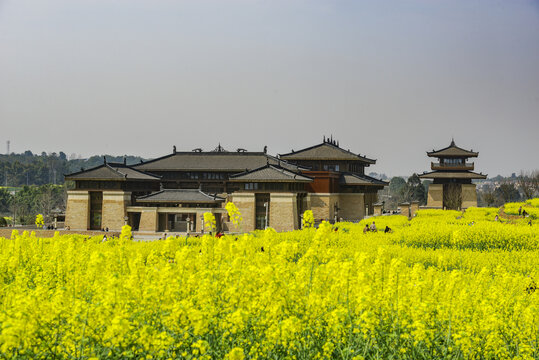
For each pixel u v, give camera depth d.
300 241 39.22
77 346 9.49
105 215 82.81
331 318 11.06
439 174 120.00
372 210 111.94
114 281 10.48
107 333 9.19
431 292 13.75
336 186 98.44
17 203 149.62
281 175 79.25
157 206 79.81
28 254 21.33
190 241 33.59
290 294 12.15
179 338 9.89
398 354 10.68
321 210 93.25
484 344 11.55
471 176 119.06
